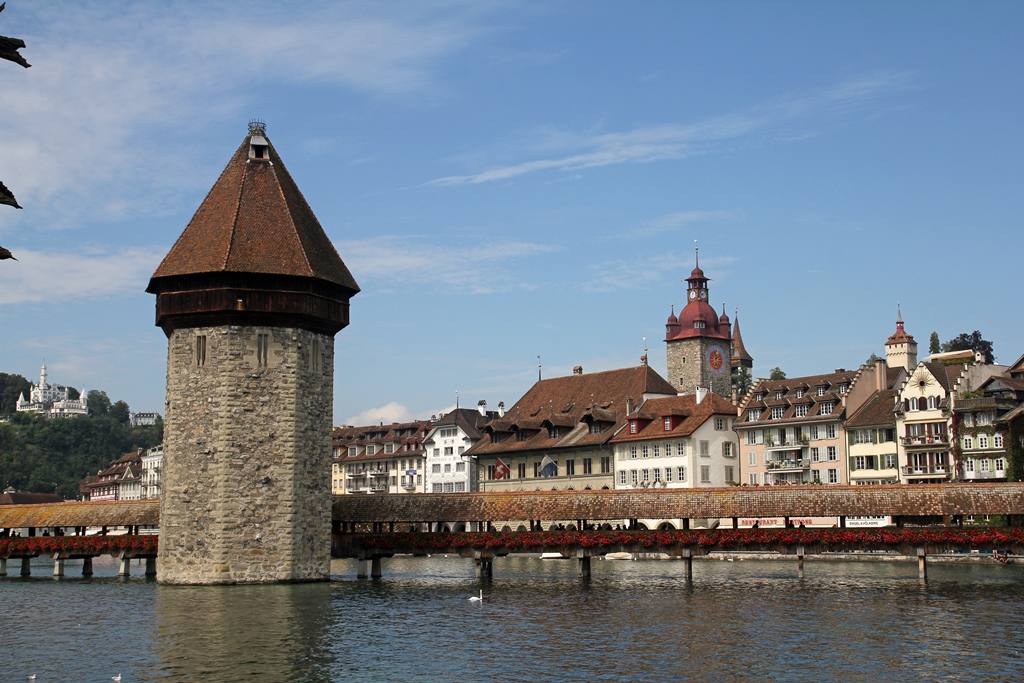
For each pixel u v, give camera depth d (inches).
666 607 2098.9
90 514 3048.7
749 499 2586.1
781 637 1718.8
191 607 2082.9
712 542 2554.1
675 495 2647.6
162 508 2448.3
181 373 2422.5
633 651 1611.7
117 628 1851.6
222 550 2354.8
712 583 2591.0
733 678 1425.9
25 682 1428.4
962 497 2461.9
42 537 2989.7
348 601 2172.7
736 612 2010.3
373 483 6373.0
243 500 2370.8
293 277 2413.9
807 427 4320.9
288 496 2401.6
